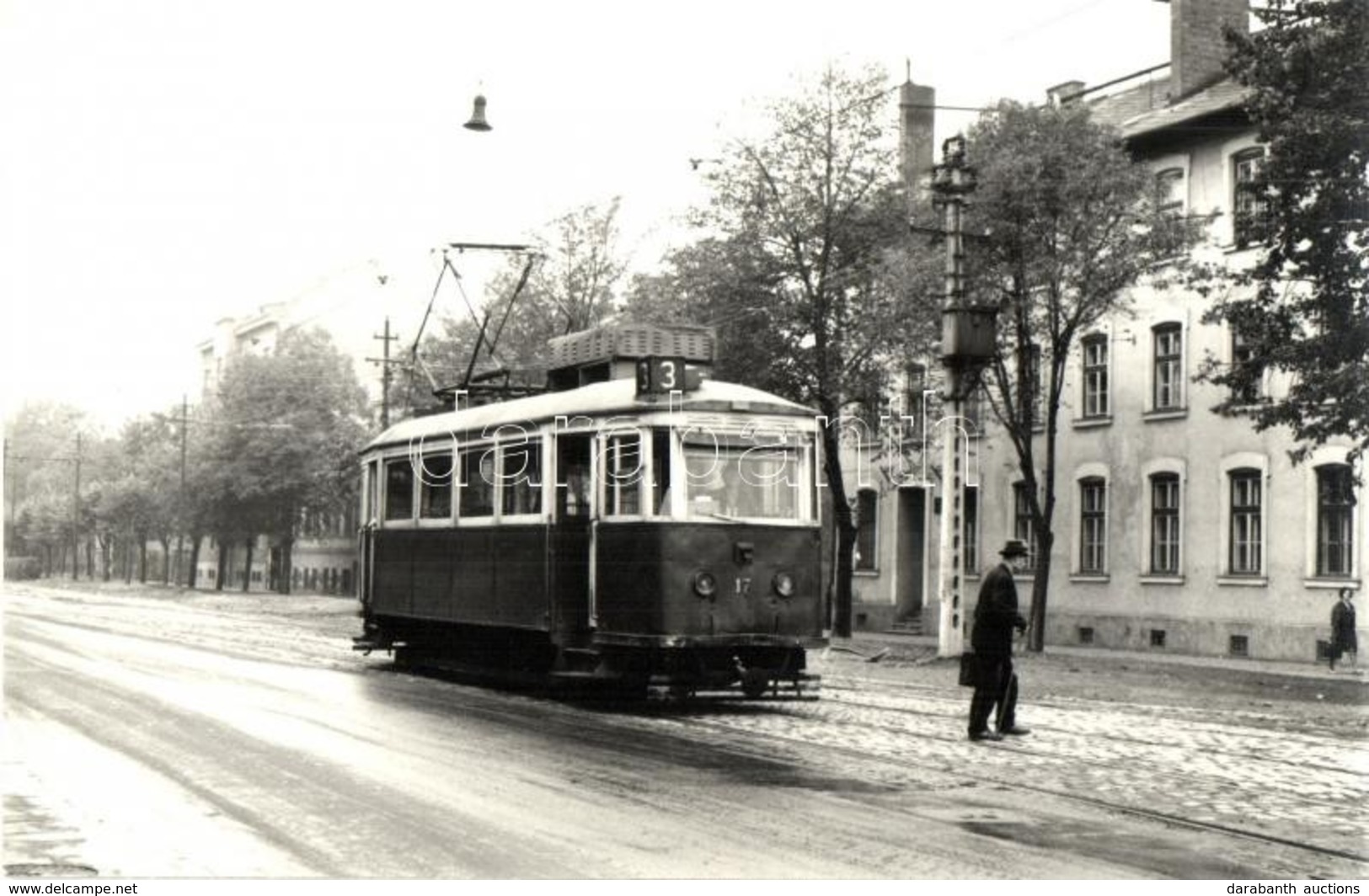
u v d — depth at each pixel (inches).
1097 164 1092.5
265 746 508.1
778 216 1327.5
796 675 674.2
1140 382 1331.2
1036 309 1195.9
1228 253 1224.8
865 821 375.2
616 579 671.8
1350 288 839.7
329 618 1737.2
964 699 761.0
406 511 882.1
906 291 1181.1
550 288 1534.2
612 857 325.1
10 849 331.3
